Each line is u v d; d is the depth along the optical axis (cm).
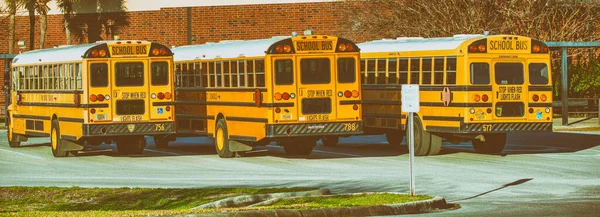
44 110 3288
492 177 2411
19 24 5816
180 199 2039
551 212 1762
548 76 2972
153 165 2841
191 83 3300
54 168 2791
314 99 2903
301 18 5581
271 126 2858
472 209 1820
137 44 3027
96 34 5772
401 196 1917
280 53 2866
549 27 5191
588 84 5184
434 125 2983
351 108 2942
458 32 4934
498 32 5031
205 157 3100
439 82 2966
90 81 2978
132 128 3014
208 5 5672
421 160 2894
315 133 2900
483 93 2898
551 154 3062
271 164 2827
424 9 5091
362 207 1739
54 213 1689
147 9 5734
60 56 3155
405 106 1956
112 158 3094
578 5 5178
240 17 5644
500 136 3102
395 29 5112
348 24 5353
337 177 2461
